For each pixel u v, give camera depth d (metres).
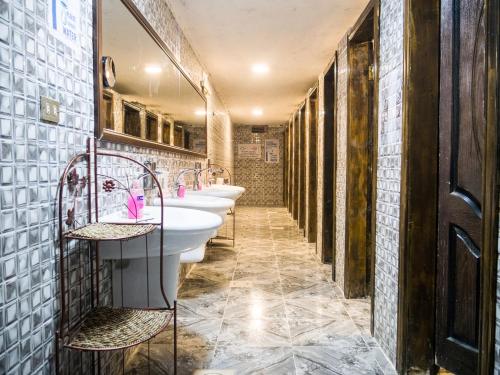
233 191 3.42
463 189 1.43
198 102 3.69
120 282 1.67
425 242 1.58
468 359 1.42
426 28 1.54
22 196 0.92
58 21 1.11
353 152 2.62
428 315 1.60
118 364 1.62
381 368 1.70
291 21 2.83
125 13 1.71
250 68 4.15
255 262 3.67
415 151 1.56
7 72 0.86
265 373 1.65
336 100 3.04
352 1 2.49
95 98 1.38
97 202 1.36
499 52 0.92
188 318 2.25
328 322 2.21
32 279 0.97
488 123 0.96
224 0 2.49
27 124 0.94
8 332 0.87
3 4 0.84
